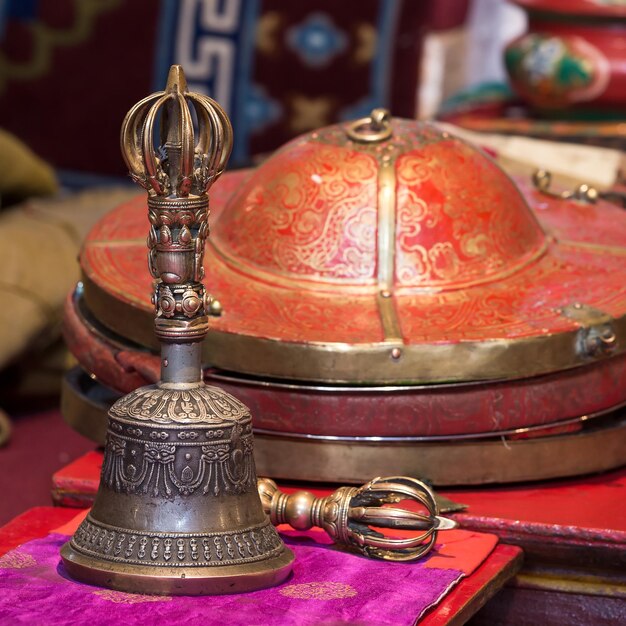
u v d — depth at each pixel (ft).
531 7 11.94
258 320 5.46
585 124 11.87
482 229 5.90
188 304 4.31
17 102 14.06
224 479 4.32
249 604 4.21
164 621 4.03
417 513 4.68
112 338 5.87
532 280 5.87
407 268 5.75
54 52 13.96
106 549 4.30
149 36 13.78
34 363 10.33
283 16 13.66
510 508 5.32
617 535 5.02
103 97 13.97
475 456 5.45
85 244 6.37
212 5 13.71
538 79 11.90
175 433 4.26
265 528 4.46
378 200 5.82
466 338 5.27
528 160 9.59
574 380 5.52
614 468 5.89
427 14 13.58
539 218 6.72
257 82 13.76
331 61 13.66
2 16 13.96
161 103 4.16
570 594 5.16
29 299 9.94
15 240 10.29
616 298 5.69
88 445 9.53
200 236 4.29
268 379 5.43
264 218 5.96
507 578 4.92
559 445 5.57
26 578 4.41
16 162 11.23
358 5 13.57
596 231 6.62
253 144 13.84
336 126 6.26
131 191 12.47
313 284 5.76
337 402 5.32
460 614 4.37
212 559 4.25
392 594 4.36
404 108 13.71
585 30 11.82
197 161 4.28
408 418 5.34
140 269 6.02
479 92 13.12
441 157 5.98
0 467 8.92
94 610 4.11
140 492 4.29
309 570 4.59
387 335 5.31
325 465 5.42
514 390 5.40
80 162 14.11
